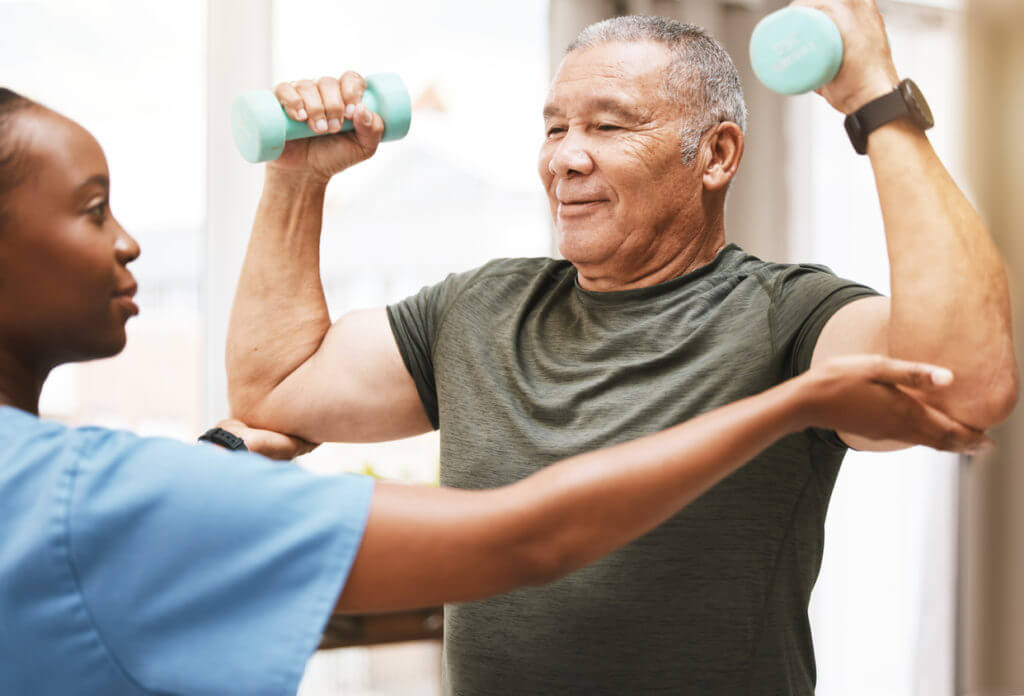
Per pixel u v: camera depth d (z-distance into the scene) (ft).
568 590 3.40
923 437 2.67
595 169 3.74
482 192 8.68
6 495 2.23
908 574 9.28
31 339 2.56
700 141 3.80
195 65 8.11
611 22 3.92
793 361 3.40
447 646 3.79
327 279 8.28
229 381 4.24
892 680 9.23
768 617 3.41
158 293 8.03
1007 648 9.00
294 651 2.22
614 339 3.71
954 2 9.23
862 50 3.06
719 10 8.71
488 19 8.70
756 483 3.38
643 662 3.35
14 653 2.22
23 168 2.41
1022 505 8.87
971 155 4.70
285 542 2.24
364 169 8.37
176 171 8.07
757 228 8.91
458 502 2.31
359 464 8.19
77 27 7.75
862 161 9.38
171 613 2.22
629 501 2.31
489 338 3.93
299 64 8.32
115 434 2.37
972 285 2.90
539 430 3.62
